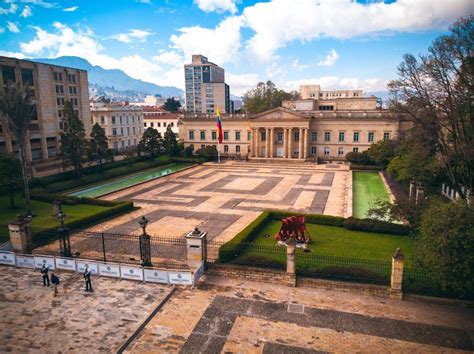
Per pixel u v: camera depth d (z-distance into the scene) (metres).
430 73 31.72
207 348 15.49
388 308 18.56
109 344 15.71
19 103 35.31
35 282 21.88
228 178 59.59
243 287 20.91
